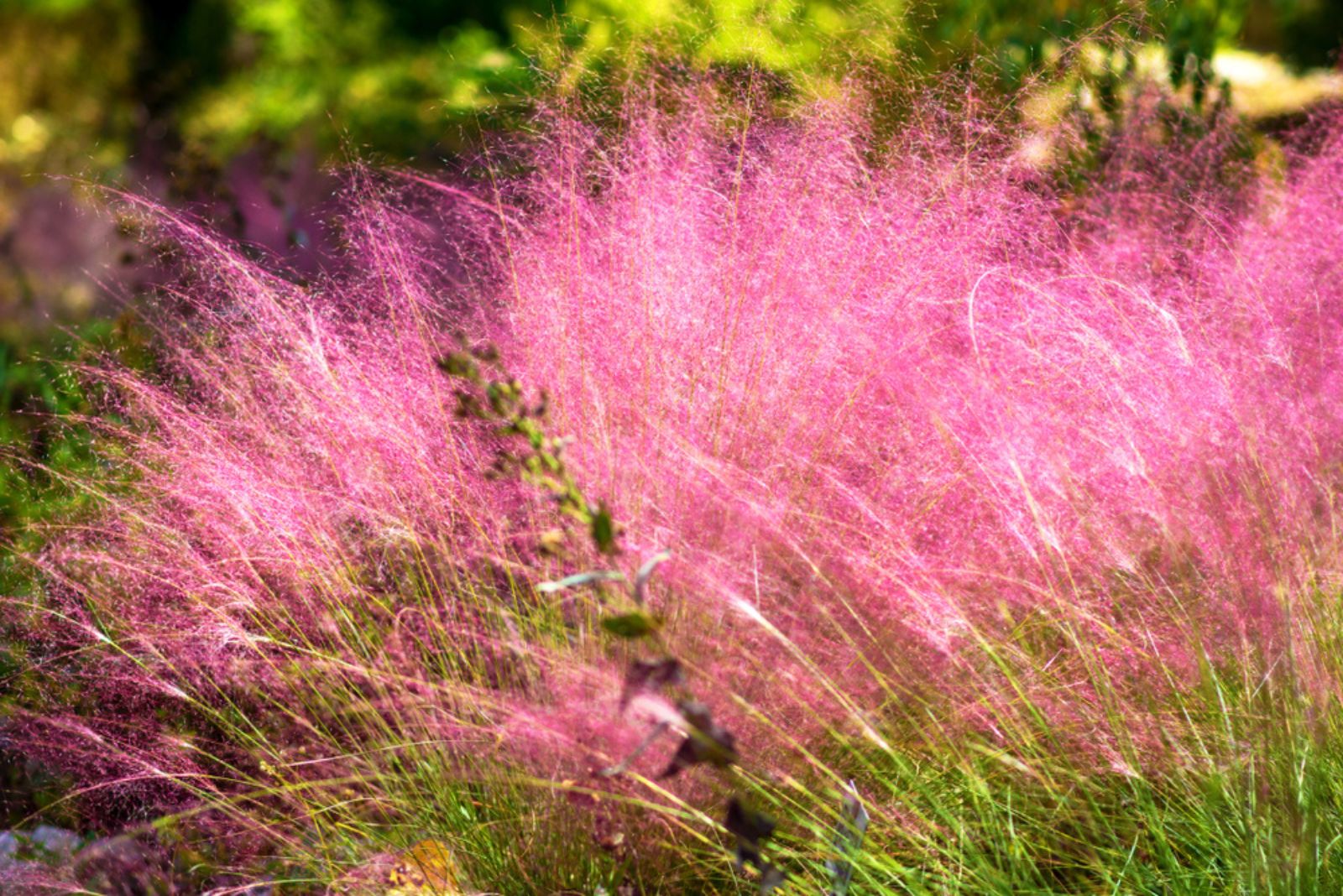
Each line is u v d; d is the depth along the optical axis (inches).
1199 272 152.7
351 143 180.1
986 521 115.6
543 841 100.7
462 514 117.8
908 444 117.4
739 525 104.7
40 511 143.9
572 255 130.6
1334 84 235.8
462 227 146.6
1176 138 191.5
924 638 103.8
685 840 97.3
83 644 128.0
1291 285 142.1
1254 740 94.5
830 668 101.2
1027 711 103.0
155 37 567.5
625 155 139.5
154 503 126.8
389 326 135.2
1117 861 98.7
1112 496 111.9
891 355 118.6
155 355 151.3
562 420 113.9
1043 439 113.0
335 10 503.8
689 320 122.6
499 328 132.1
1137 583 110.1
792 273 125.4
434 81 446.6
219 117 454.0
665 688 91.4
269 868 112.3
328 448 121.6
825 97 146.5
